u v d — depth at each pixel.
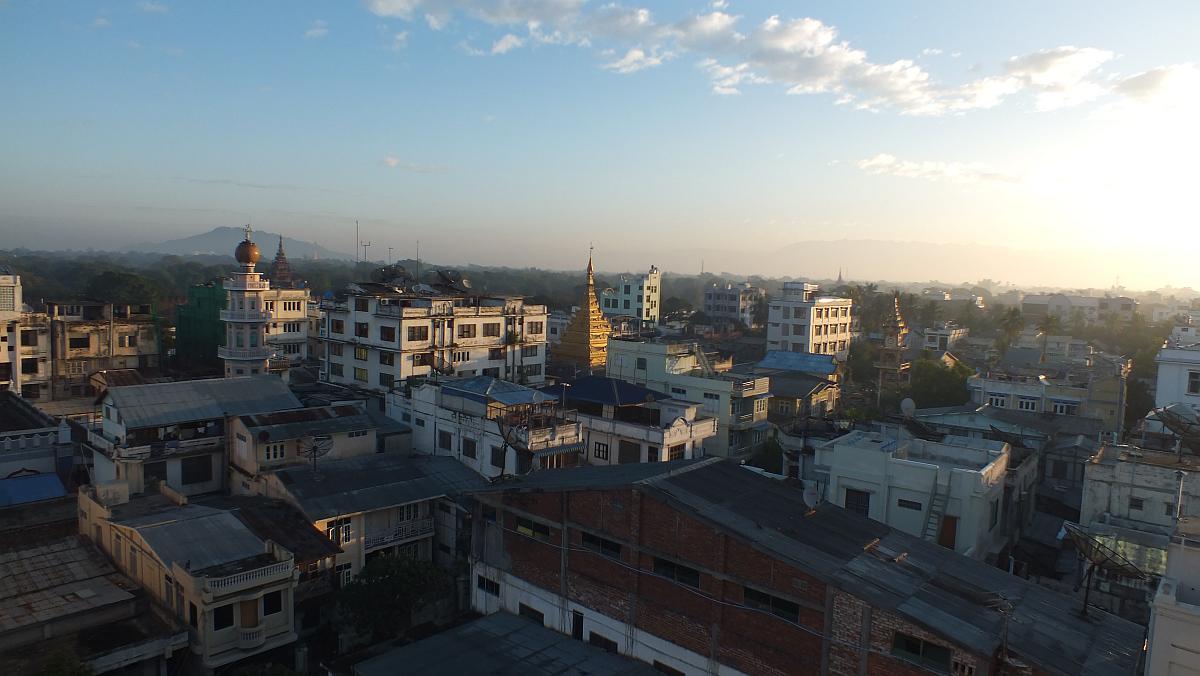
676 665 30.23
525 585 36.22
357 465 49.25
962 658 23.80
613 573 32.50
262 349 79.56
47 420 59.00
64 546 39.47
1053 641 25.11
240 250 78.81
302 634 39.03
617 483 32.50
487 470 50.75
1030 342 125.81
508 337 83.69
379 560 39.06
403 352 73.00
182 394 52.53
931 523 36.88
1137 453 42.19
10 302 79.06
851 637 25.86
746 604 28.55
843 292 185.62
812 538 29.72
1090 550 28.67
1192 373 57.12
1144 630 27.08
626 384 61.19
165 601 34.38
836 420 72.25
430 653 31.59
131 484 46.34
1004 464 42.03
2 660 29.33
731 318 191.75
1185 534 23.23
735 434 70.56
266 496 46.16
